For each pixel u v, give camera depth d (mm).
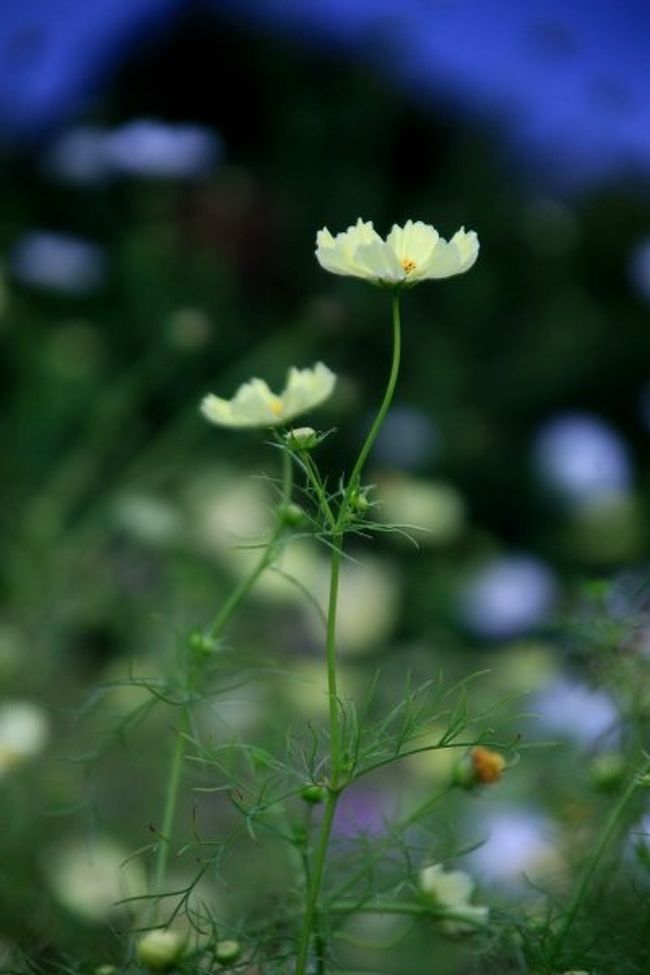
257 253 4125
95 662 2684
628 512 3584
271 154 4371
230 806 2086
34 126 4199
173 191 4086
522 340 4078
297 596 2721
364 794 2250
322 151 4258
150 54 4398
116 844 2045
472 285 4066
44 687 2428
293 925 1699
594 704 2125
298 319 3906
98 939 1848
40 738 2016
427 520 3213
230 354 3773
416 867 1774
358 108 4301
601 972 1657
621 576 1951
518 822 2010
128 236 3936
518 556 3543
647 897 1688
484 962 1696
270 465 3260
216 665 1821
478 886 1742
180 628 2135
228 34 4438
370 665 2744
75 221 4156
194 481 3098
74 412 3355
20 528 2881
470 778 1694
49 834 2020
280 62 4465
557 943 1648
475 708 2330
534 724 2162
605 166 4316
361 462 1612
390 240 1620
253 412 1712
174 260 3871
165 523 2740
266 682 2305
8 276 3734
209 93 4496
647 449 4012
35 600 2697
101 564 2773
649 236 4215
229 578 2719
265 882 1953
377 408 3793
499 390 3979
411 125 4375
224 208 4125
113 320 3795
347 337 3803
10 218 4102
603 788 1746
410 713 1638
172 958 1620
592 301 4172
